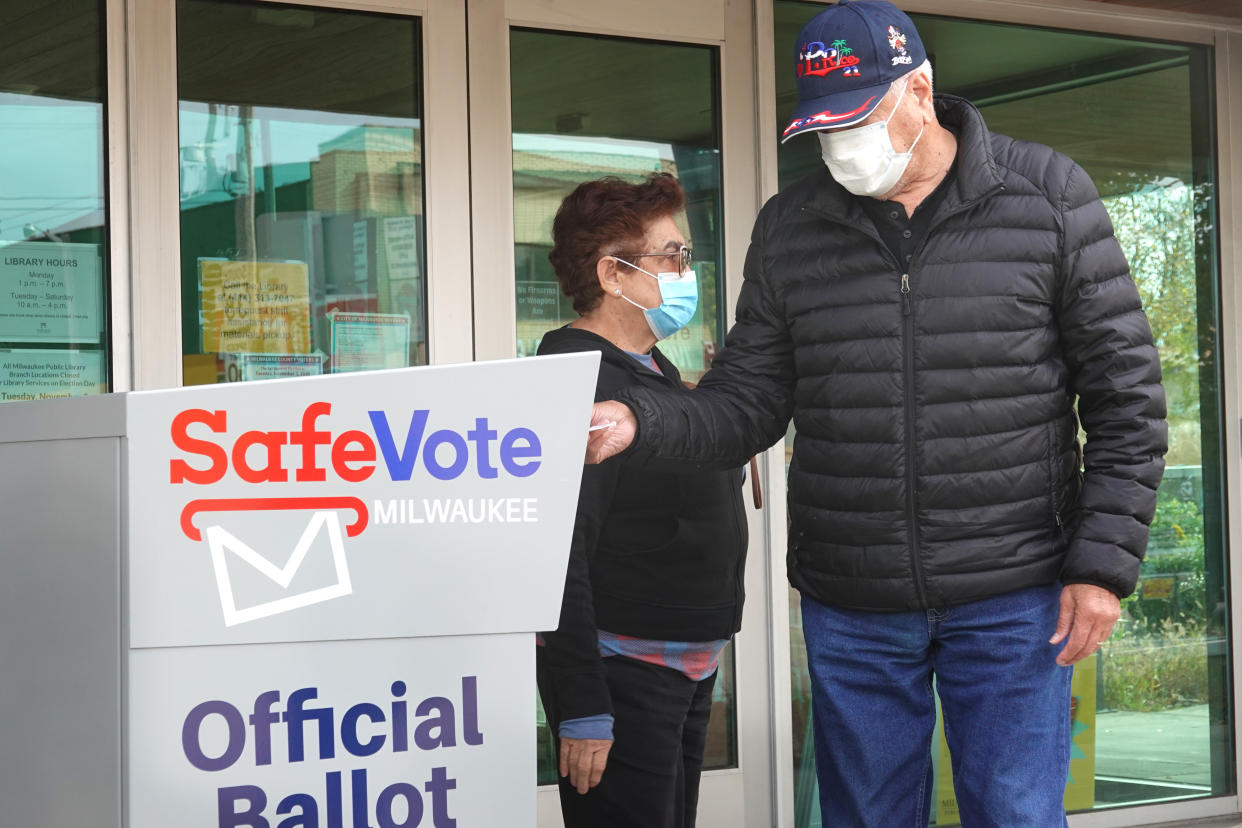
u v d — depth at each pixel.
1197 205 4.10
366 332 3.15
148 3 2.93
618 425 2.04
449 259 3.21
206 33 3.00
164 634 1.30
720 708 3.52
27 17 2.84
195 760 1.30
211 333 3.00
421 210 3.20
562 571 1.39
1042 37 3.89
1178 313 4.07
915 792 2.18
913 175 2.01
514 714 1.38
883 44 1.93
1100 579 1.92
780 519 3.55
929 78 2.00
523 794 1.38
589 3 3.36
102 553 1.30
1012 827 2.01
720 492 2.22
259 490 1.32
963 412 1.99
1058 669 2.04
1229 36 4.10
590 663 2.06
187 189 2.98
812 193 2.13
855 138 1.94
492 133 3.26
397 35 3.18
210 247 3.00
